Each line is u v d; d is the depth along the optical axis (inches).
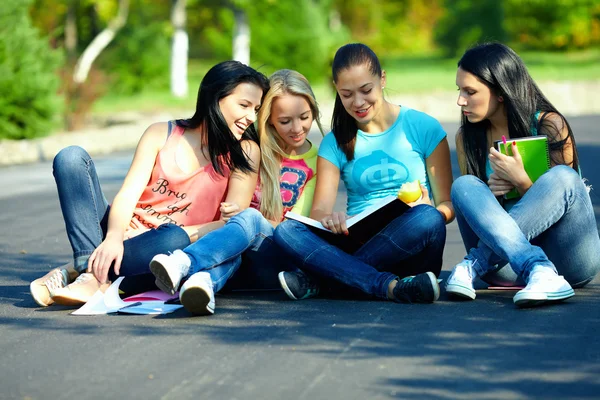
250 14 2559.1
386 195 398.6
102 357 301.6
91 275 370.0
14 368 292.7
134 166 385.4
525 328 322.7
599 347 296.7
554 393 255.3
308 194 412.5
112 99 2297.0
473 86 375.9
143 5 2674.7
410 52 4820.4
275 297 389.7
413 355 293.9
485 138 389.4
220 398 257.8
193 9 3486.7
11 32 1318.9
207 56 4328.3
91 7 2532.0
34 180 935.0
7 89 1285.7
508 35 3609.7
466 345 303.6
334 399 254.5
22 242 581.0
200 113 384.8
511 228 354.6
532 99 377.1
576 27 3373.5
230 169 387.9
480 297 376.5
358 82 379.2
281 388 264.7
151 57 2522.1
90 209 373.7
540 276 346.0
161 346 312.5
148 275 378.9
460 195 364.2
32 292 376.2
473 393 257.0
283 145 409.7
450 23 3831.2
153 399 259.0
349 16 4119.1
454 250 516.7
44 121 1326.3
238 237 364.5
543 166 367.2
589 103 1825.8
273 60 2546.8
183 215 386.3
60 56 1403.8
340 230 366.6
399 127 398.3
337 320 342.3
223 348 307.7
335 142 402.0
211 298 347.3
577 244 367.2
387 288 367.9
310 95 397.4
